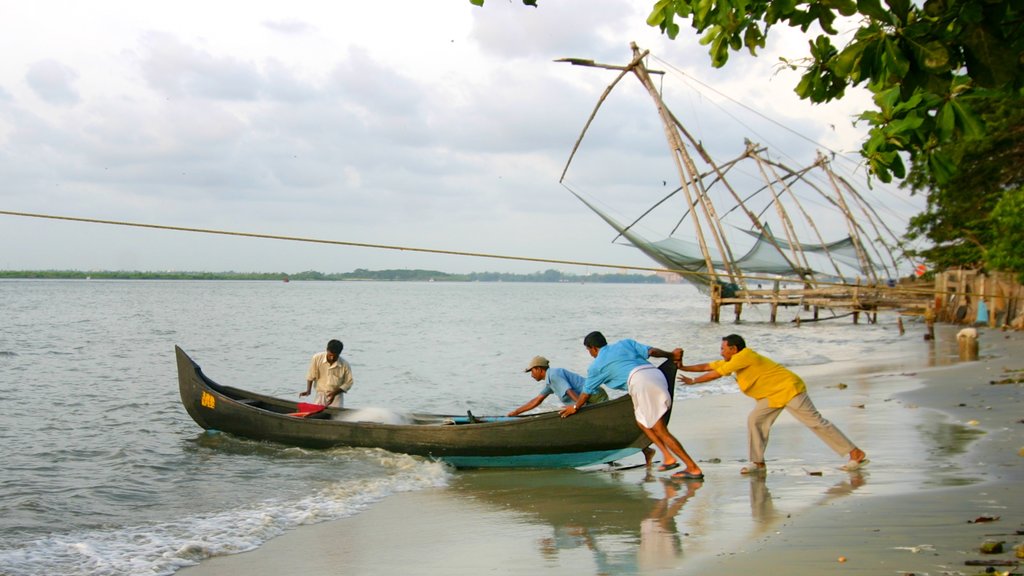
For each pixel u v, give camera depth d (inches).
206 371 918.4
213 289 5836.6
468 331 1621.6
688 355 1138.0
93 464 418.0
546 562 241.1
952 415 468.1
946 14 151.3
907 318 1974.7
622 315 2442.2
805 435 434.6
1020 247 998.4
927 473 320.5
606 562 236.4
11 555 265.6
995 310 1256.2
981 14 147.6
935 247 1588.3
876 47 154.1
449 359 1059.3
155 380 795.4
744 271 1683.1
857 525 249.8
